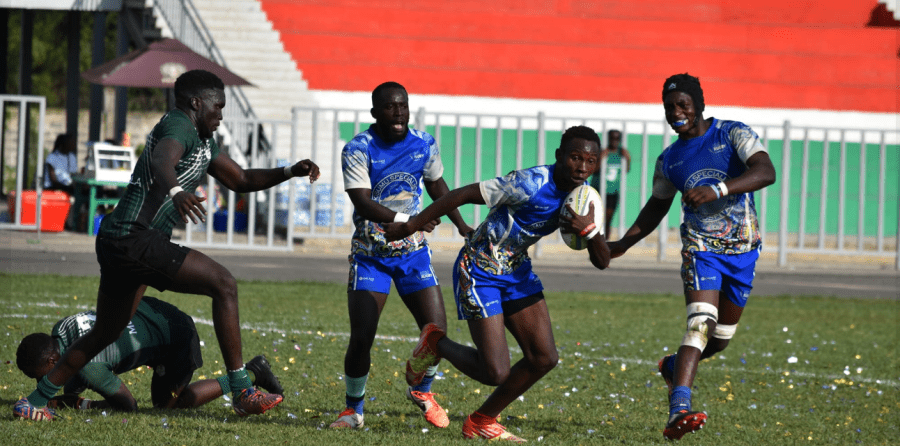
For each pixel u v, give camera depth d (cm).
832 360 2947
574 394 2264
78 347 1708
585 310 3850
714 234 1894
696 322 1852
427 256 1922
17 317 2892
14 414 1706
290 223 5881
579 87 9150
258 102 8256
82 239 5772
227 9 8906
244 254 5578
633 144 7806
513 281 1700
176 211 1680
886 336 3503
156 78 6022
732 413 2134
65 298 3369
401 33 9581
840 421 2102
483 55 9375
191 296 3703
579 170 1616
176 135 1631
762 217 6531
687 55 9625
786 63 9619
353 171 1864
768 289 4994
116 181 5953
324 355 2589
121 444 1527
